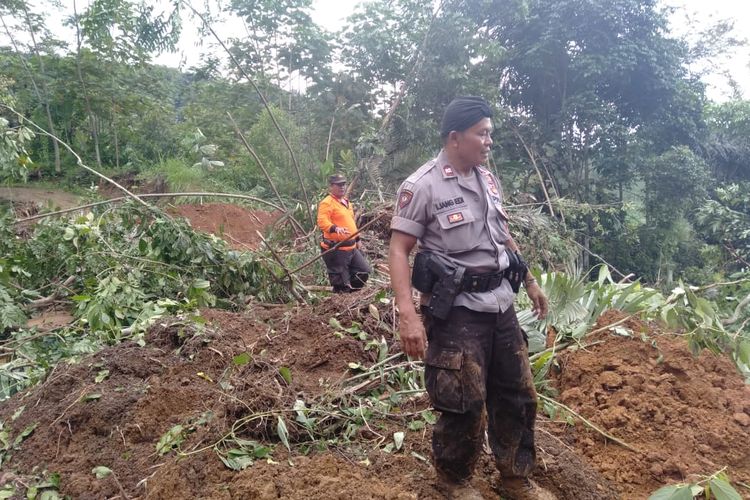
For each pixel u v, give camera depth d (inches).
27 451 115.4
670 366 136.9
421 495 96.6
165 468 100.1
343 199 284.0
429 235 91.7
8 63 744.3
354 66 573.3
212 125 690.2
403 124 509.7
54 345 179.5
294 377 139.2
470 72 546.9
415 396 132.9
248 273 233.8
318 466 101.5
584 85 568.1
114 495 99.5
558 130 561.6
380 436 117.6
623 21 546.3
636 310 169.3
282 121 544.1
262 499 91.2
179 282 216.2
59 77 754.2
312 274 317.1
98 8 713.0
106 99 754.2
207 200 505.4
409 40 546.3
